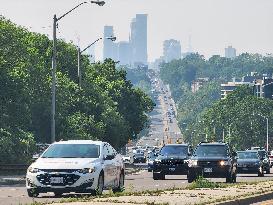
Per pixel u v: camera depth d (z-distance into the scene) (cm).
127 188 7331
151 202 4784
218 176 9169
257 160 11938
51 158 5931
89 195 5931
